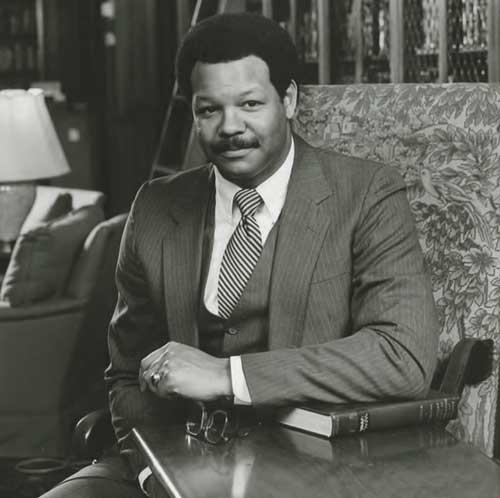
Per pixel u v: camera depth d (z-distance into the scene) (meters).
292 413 3.05
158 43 15.34
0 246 9.12
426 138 3.99
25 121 8.76
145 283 3.76
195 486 2.56
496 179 3.82
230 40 3.18
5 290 7.39
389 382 3.06
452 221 3.88
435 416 3.10
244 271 3.47
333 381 3.05
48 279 7.42
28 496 5.40
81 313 7.52
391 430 3.02
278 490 2.52
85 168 15.66
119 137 15.84
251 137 3.25
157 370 3.14
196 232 3.58
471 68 5.66
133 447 3.56
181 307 3.57
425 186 3.96
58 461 5.64
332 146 4.20
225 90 3.20
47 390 7.48
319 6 7.28
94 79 17.28
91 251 7.62
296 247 3.41
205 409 3.04
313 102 4.31
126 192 15.98
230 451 2.84
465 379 3.57
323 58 7.30
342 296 3.42
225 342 3.52
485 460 2.73
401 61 6.35
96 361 8.16
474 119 3.90
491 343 3.70
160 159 10.70
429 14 6.11
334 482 2.57
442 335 3.83
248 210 3.47
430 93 4.04
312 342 3.40
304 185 3.48
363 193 3.45
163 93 15.49
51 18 16.98
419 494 2.48
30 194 9.16
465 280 3.82
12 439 7.49
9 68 17.42
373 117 4.14
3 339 7.34
